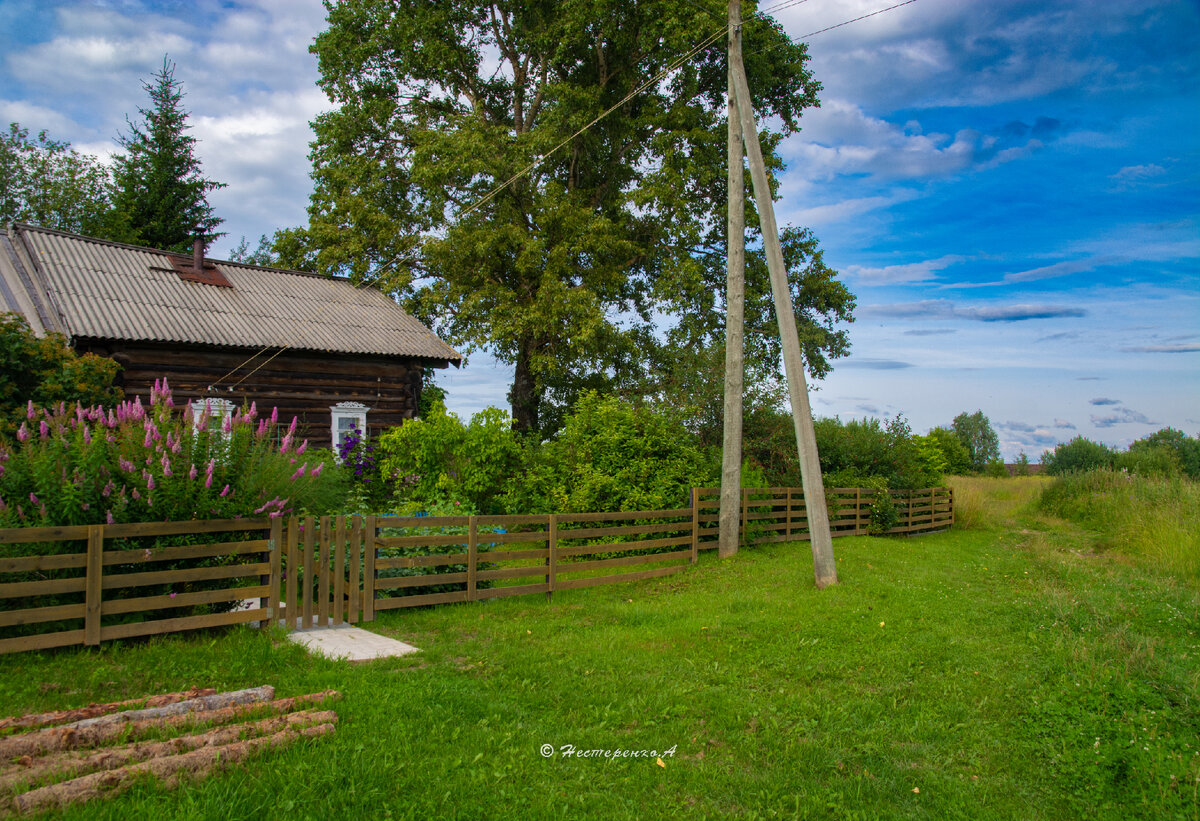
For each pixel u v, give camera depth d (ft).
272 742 13.74
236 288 63.67
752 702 18.69
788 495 51.01
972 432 197.16
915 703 19.07
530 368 80.12
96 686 17.38
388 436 51.29
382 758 13.87
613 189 89.97
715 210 83.61
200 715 14.92
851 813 13.58
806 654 22.85
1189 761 15.15
